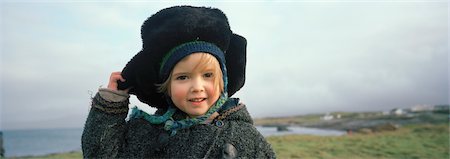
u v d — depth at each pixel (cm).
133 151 173
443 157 668
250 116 187
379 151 727
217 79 167
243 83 194
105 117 169
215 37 167
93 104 172
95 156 170
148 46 170
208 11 172
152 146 173
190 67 162
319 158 643
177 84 165
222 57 170
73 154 784
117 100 171
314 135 959
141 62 174
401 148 764
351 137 936
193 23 162
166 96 178
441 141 845
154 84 177
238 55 187
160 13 171
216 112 180
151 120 178
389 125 1148
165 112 190
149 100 188
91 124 170
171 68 165
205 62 162
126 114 175
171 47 165
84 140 172
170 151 171
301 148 748
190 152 169
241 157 169
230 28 179
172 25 163
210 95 166
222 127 175
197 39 165
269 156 177
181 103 166
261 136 181
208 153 167
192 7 173
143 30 176
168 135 174
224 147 167
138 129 177
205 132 172
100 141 168
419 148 769
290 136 935
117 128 172
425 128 1074
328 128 1988
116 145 172
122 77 177
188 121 172
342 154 695
